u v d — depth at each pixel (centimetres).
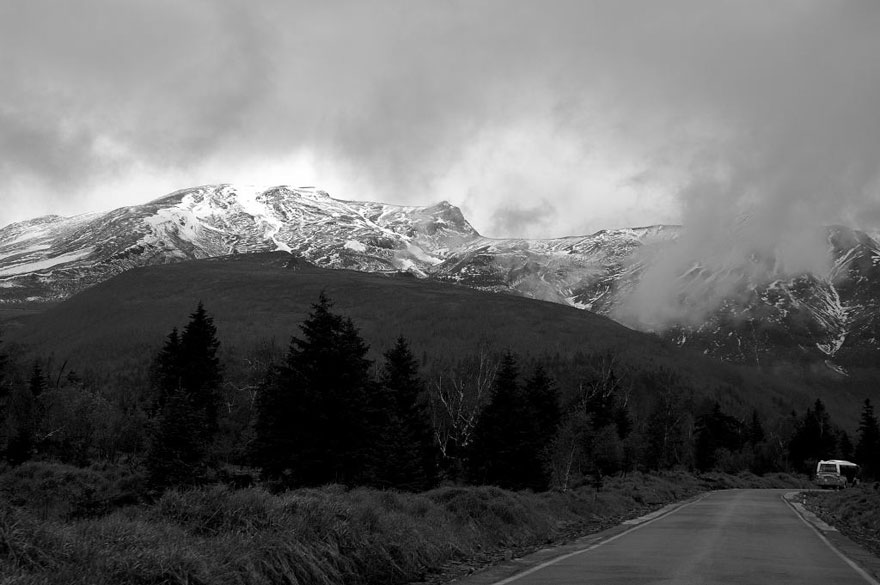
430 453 4875
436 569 1313
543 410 5759
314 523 1189
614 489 4003
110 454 5456
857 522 2586
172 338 5719
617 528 2209
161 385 5666
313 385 4012
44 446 5394
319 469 3862
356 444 3966
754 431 11438
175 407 3691
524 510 1998
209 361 5694
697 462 9306
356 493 1659
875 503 2900
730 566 1351
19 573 755
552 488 4247
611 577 1192
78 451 5397
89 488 3481
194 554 920
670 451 7994
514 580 1164
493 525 1788
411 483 3878
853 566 1415
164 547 911
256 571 984
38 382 6400
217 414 5478
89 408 5644
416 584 1180
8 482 3234
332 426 3966
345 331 4253
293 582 1022
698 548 1655
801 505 3650
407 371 5100
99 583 797
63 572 788
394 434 3959
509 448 4472
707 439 9375
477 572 1278
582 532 2080
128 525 970
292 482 3888
